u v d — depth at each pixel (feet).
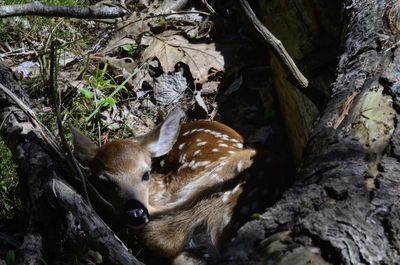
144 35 24.22
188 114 22.16
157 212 17.52
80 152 18.44
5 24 23.93
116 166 17.70
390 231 10.01
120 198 17.28
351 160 11.43
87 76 22.38
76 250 15.61
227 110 22.00
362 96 13.07
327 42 18.76
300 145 18.66
